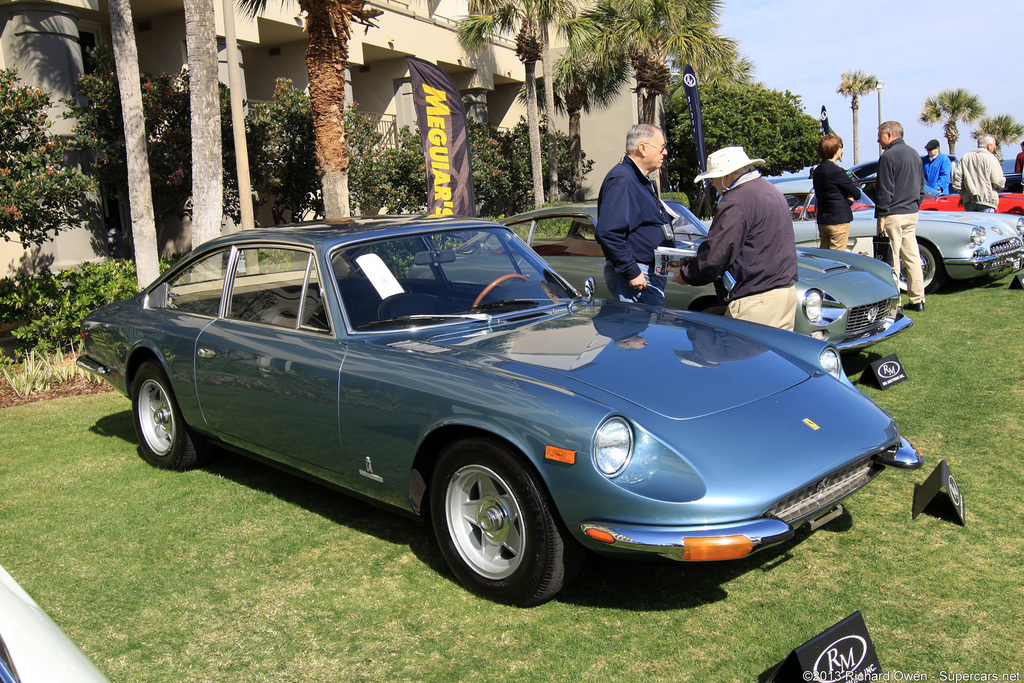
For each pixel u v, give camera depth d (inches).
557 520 111.3
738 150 174.2
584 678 100.5
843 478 117.6
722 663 102.3
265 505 163.2
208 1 350.6
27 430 228.5
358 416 131.3
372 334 139.0
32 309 333.1
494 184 824.9
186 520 156.7
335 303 141.8
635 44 832.9
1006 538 132.0
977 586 117.3
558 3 724.0
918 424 190.2
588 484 104.3
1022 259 365.4
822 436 114.7
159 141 467.5
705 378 121.5
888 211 320.8
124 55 344.8
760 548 102.5
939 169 501.7
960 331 283.0
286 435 147.3
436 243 159.0
